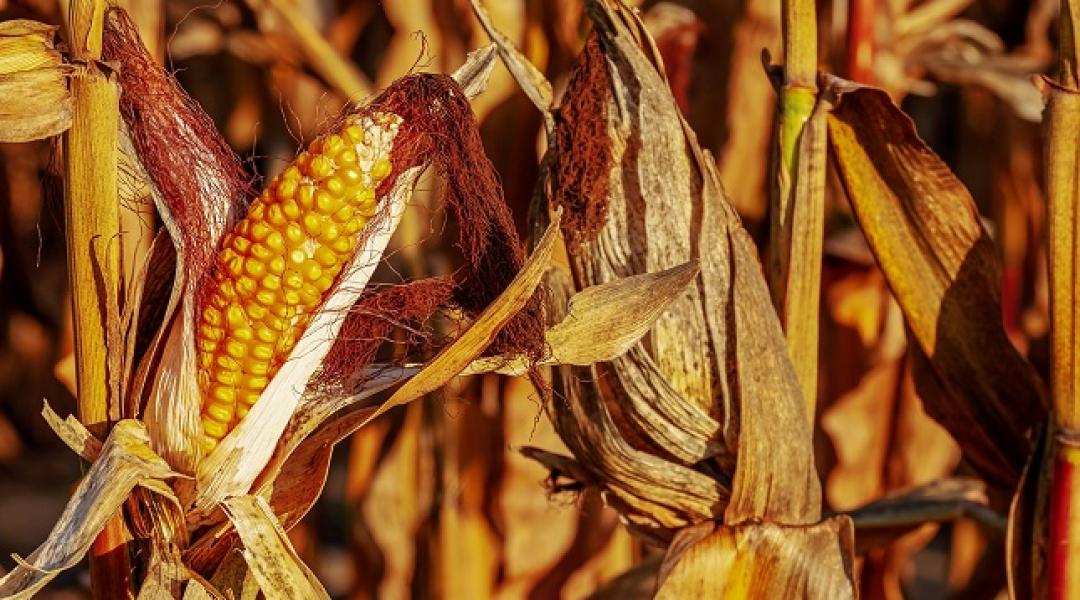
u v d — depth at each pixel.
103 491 1.21
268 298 1.22
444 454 1.82
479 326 1.24
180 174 1.24
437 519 1.83
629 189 1.41
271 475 1.26
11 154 2.16
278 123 2.35
